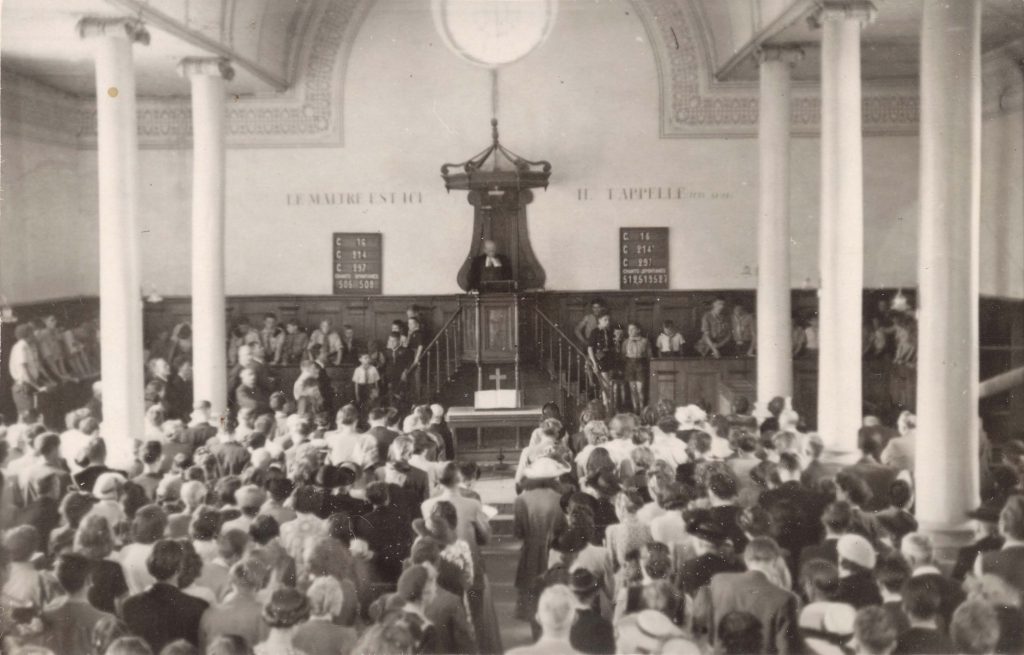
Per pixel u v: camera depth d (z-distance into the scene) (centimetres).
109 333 1325
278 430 1295
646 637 549
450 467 802
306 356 2056
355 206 2136
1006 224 1850
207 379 1639
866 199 2098
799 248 2103
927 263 980
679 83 2108
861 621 511
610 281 2133
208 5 1552
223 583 655
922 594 547
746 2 1712
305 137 2125
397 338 2002
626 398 1988
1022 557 635
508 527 1281
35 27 1402
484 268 2044
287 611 536
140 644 502
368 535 744
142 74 1870
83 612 603
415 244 2142
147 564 581
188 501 770
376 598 718
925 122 983
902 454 1057
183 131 2125
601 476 819
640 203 2127
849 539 620
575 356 2080
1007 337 1828
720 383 1884
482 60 2111
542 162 2005
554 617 544
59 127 2006
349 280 2141
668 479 731
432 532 711
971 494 967
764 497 773
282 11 1992
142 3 1310
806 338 1988
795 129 2098
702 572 630
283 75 2059
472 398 1855
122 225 1324
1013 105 1814
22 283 1867
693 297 2119
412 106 2123
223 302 1653
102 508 741
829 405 1303
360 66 2117
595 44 2112
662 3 2092
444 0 2100
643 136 2120
